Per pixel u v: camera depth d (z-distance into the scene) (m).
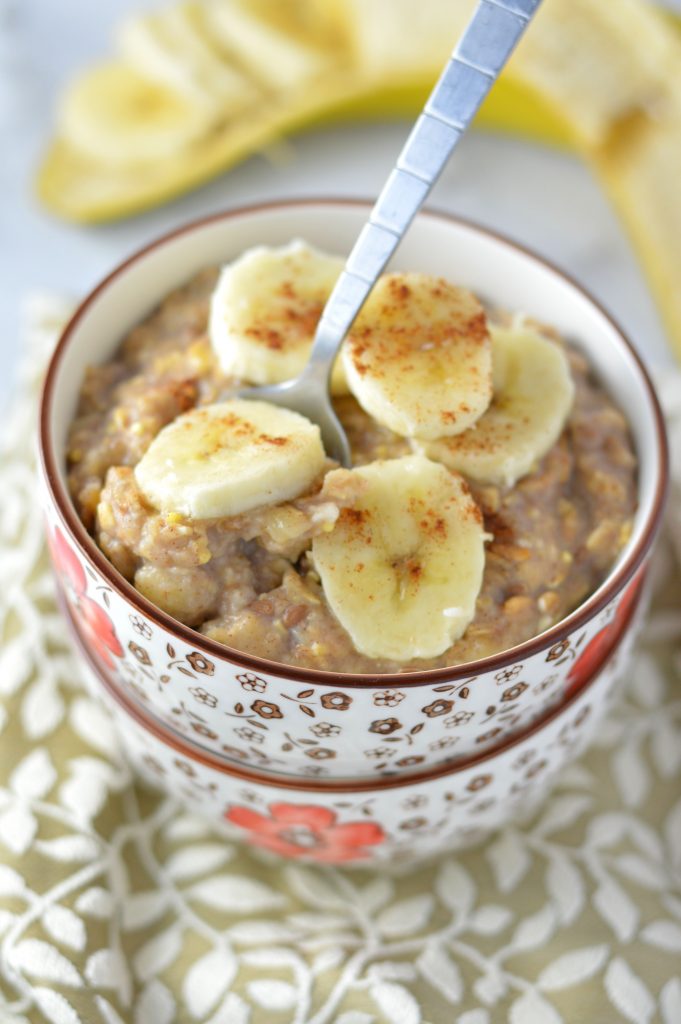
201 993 0.40
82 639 0.40
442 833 0.40
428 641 0.36
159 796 0.43
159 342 0.41
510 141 0.60
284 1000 0.40
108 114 0.58
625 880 0.42
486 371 0.38
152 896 0.42
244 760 0.37
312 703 0.35
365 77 0.57
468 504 0.37
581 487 0.39
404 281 0.39
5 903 0.40
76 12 0.64
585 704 0.39
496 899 0.42
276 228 0.43
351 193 0.58
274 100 0.58
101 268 0.56
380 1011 0.39
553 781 0.42
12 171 0.59
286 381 0.39
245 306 0.39
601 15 0.54
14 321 0.55
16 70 0.61
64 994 0.39
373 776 0.37
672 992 0.40
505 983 0.40
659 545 0.47
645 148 0.55
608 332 0.41
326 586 0.36
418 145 0.35
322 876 0.42
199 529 0.36
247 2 0.61
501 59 0.34
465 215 0.57
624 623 0.39
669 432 0.48
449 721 0.36
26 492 0.47
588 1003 0.39
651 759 0.44
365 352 0.38
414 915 0.41
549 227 0.57
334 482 0.36
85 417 0.40
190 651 0.35
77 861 0.41
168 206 0.58
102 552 0.37
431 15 0.57
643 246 0.54
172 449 0.37
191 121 0.57
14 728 0.43
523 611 0.37
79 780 0.42
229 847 0.43
